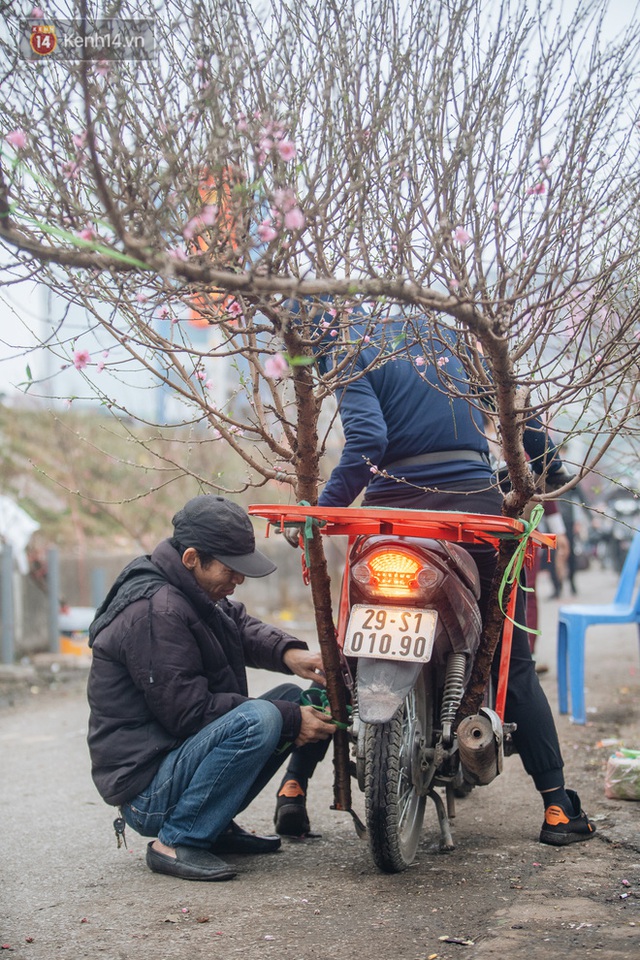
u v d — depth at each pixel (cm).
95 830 437
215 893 341
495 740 339
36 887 359
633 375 384
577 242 297
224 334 355
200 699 363
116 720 369
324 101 289
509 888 334
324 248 301
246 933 302
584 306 368
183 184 269
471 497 379
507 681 371
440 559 348
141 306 311
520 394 337
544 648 1008
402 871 356
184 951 290
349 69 290
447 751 351
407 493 383
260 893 339
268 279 249
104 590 1169
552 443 401
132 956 288
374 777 331
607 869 349
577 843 384
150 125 278
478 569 382
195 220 256
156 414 1170
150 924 313
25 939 306
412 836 365
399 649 333
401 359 372
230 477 1470
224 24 280
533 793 465
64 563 1155
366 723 330
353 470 364
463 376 381
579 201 299
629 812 421
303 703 407
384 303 308
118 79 275
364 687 333
